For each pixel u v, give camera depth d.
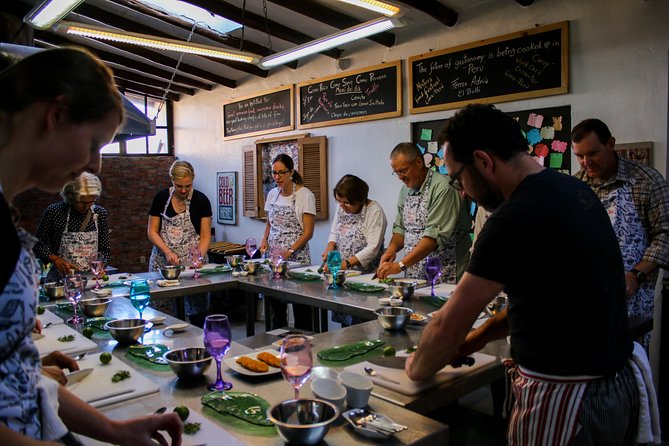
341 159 5.52
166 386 1.46
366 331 2.06
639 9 3.40
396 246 3.43
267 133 6.48
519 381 1.29
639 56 3.41
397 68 4.82
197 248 3.46
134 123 3.85
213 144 7.70
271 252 3.48
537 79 3.88
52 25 3.47
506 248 1.20
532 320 1.21
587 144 2.58
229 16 4.77
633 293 2.47
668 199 2.54
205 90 7.75
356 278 3.24
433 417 2.19
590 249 1.17
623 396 1.23
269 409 1.18
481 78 4.20
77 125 0.87
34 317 0.85
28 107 0.84
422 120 4.69
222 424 1.21
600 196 2.72
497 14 4.11
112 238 8.16
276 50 5.91
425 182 3.19
